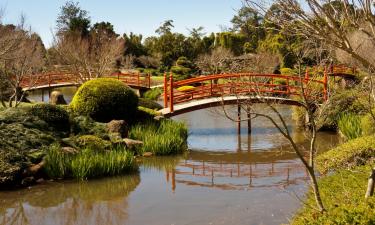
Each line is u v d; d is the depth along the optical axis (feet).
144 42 161.68
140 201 24.68
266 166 33.73
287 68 69.67
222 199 24.77
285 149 40.24
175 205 23.80
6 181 26.89
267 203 23.77
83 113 39.55
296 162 34.91
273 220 20.89
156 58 137.18
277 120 58.59
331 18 10.82
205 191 26.58
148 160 35.24
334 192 20.49
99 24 138.10
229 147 41.60
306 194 23.45
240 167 33.53
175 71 112.57
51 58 92.12
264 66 62.03
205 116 64.13
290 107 74.59
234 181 29.09
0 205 24.22
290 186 27.35
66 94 97.66
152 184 28.35
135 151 36.42
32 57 58.23
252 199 24.64
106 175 29.94
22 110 34.73
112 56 80.74
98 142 33.88
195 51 137.69
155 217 21.89
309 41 14.39
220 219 21.34
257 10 11.14
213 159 36.45
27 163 28.71
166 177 30.19
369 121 36.09
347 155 27.22
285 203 23.63
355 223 13.07
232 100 43.91
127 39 140.87
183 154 37.88
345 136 41.57
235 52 114.52
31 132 31.89
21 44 49.49
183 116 64.64
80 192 26.55
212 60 81.71
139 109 43.98
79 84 72.59
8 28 53.93
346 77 56.54
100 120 40.04
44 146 30.96
